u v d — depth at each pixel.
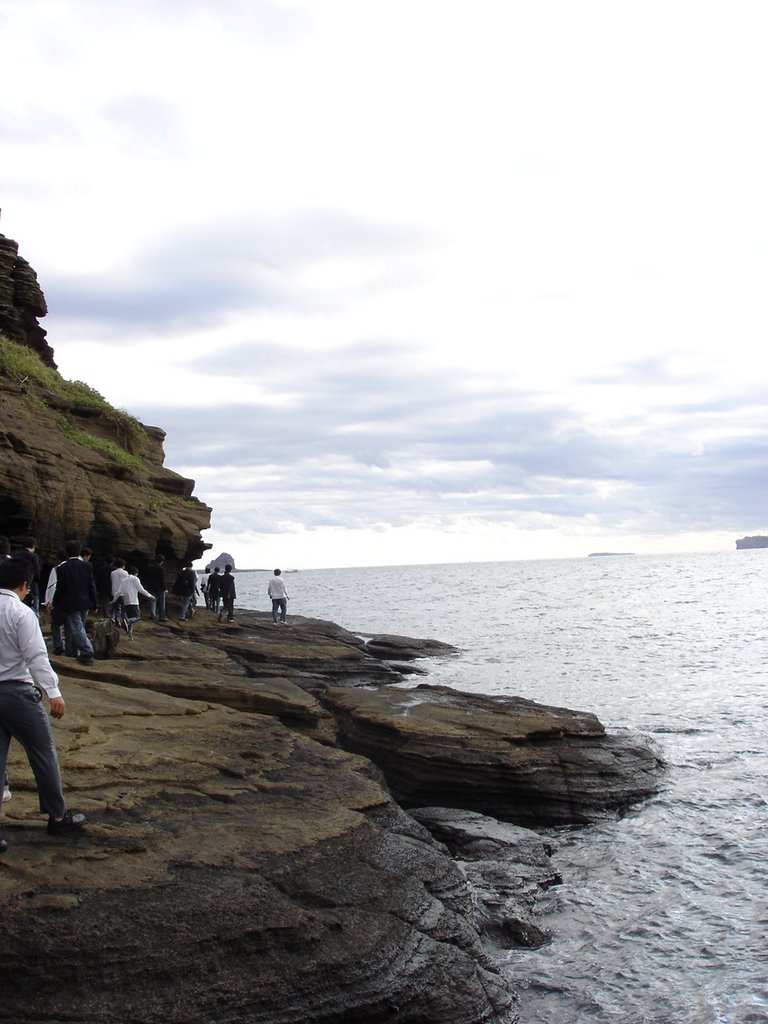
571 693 22.47
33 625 6.54
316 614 60.59
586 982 7.50
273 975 5.95
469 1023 6.46
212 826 7.69
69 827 6.96
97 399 32.62
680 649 33.12
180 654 18.70
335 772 10.04
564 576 150.00
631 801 12.68
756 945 8.09
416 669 26.56
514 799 12.35
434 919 7.16
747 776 13.82
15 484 20.48
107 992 5.52
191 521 30.72
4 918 5.71
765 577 115.56
